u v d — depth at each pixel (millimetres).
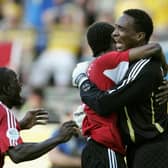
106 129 19531
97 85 19547
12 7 45875
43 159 28344
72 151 28391
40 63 40656
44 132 28781
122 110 19531
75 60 40812
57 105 34188
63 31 41406
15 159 19328
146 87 19234
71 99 35156
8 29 41531
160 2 44688
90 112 19750
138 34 19688
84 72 19984
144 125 19453
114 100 19172
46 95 35625
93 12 44656
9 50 38375
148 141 19562
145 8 44938
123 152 19672
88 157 19828
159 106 19719
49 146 19359
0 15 45625
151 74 19250
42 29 41531
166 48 36500
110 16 44344
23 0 46406
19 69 39156
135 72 19234
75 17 43812
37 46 41062
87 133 19844
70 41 41156
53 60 40844
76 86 20344
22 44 40625
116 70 19438
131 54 19359
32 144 19344
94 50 20484
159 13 44594
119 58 19406
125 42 19750
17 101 20531
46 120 21469
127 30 19672
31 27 41719
